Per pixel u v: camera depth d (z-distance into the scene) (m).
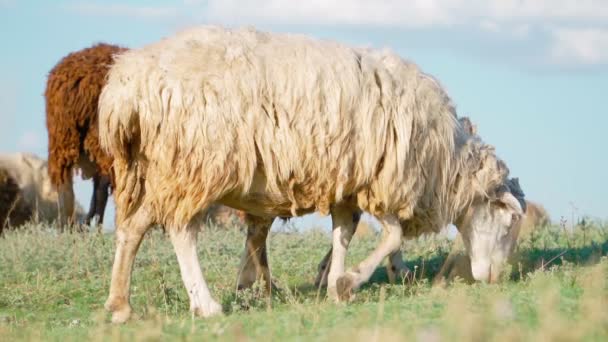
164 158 11.34
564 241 17.14
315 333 8.05
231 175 11.37
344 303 11.58
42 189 26.86
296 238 18.75
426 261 15.91
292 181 11.74
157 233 18.88
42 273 16.14
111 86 11.55
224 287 14.30
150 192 11.63
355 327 7.86
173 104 11.23
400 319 8.36
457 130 13.31
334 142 11.68
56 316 13.31
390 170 12.12
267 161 11.48
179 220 11.49
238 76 11.35
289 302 12.27
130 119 11.43
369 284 14.57
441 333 6.91
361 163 11.97
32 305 14.33
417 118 12.35
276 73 11.49
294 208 12.09
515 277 14.06
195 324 9.56
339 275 12.70
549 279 11.15
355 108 11.81
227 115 11.27
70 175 19.28
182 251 11.70
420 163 12.49
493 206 13.88
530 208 20.02
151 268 16.16
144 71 11.39
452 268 14.88
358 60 12.12
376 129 11.97
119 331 8.92
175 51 11.47
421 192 12.67
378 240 18.19
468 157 13.41
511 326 7.27
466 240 13.92
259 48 11.62
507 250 14.05
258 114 11.38
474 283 13.44
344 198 12.55
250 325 9.04
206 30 11.77
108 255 17.19
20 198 26.22
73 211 19.53
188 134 11.23
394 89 12.20
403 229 13.36
